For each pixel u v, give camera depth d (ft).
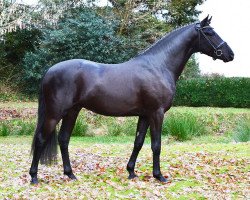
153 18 78.54
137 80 21.42
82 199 19.36
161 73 21.77
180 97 72.90
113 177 23.41
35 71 69.82
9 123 48.55
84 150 33.35
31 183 21.58
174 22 87.51
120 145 37.04
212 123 53.01
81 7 74.02
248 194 21.08
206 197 20.22
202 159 28.32
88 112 53.11
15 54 79.00
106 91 21.12
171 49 22.25
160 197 20.02
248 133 41.22
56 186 21.54
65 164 22.52
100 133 48.24
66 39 67.62
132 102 21.42
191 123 46.32
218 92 71.82
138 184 21.89
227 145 34.65
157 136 21.66
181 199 19.99
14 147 35.58
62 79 20.83
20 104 63.87
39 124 21.12
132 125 49.21
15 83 74.38
